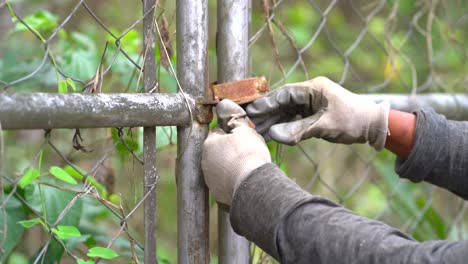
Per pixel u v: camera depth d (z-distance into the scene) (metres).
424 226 2.11
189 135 1.15
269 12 1.52
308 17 3.32
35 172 1.10
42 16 1.68
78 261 1.13
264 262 1.45
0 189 0.96
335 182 3.16
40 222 1.13
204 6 1.17
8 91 0.94
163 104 1.11
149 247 1.17
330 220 0.97
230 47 1.27
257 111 1.19
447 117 1.74
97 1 3.06
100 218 1.70
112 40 1.71
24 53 1.88
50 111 0.97
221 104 1.16
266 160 1.09
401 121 1.22
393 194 2.23
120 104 1.05
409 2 2.48
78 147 1.14
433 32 2.48
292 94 1.19
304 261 0.97
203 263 1.23
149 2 1.14
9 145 2.19
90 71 1.61
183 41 1.17
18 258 1.67
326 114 1.17
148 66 1.15
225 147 1.10
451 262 0.90
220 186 1.11
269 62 3.07
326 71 3.23
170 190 2.77
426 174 1.23
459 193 1.25
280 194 1.01
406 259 0.91
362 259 0.93
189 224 1.21
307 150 3.17
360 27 3.40
